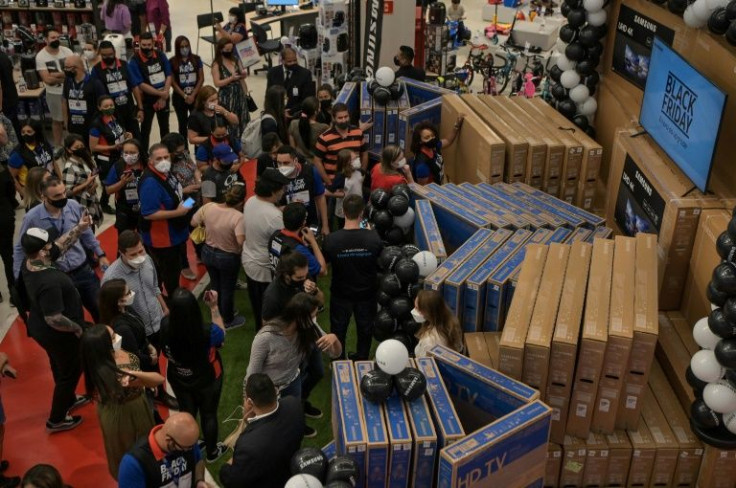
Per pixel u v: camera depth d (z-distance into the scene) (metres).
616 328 4.39
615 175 6.91
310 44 11.98
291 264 5.16
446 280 5.21
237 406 6.07
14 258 5.95
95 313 6.56
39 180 6.21
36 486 3.70
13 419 5.98
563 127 7.48
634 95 7.46
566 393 4.52
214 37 13.99
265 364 4.82
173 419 3.83
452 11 15.27
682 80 5.84
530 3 17.06
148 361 5.18
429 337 4.77
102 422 4.70
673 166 6.09
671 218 5.48
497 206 6.40
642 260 5.20
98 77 9.73
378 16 10.92
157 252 6.86
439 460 3.54
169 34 15.05
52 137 11.57
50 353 5.50
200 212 6.61
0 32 14.01
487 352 5.11
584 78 8.32
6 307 7.52
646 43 7.09
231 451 5.55
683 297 5.70
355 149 7.80
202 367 5.03
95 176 7.73
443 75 12.52
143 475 3.86
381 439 3.64
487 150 7.03
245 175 10.18
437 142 7.67
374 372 3.93
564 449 4.62
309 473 3.59
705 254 5.26
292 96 10.07
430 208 6.39
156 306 5.87
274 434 3.93
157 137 12.00
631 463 4.66
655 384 5.14
